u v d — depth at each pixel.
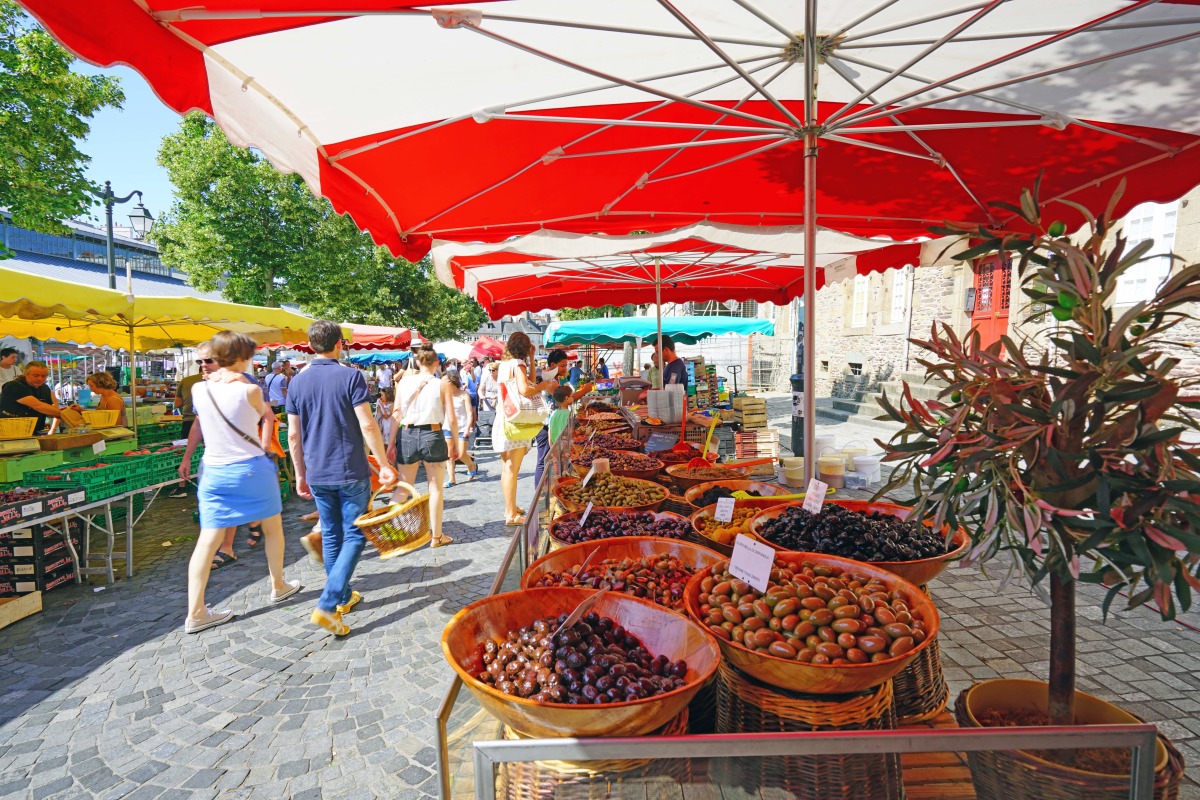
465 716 1.47
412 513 4.40
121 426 7.78
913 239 5.55
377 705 3.34
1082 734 1.23
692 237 5.05
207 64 2.01
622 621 1.89
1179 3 2.10
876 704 1.64
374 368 30.78
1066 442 1.61
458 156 3.27
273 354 19.55
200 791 2.70
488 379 18.78
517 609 1.87
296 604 4.75
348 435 4.19
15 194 9.03
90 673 3.73
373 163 3.13
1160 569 1.40
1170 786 1.55
